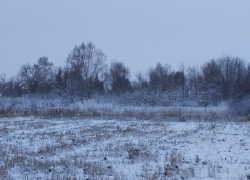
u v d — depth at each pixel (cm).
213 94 5512
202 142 1752
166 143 1709
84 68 6197
